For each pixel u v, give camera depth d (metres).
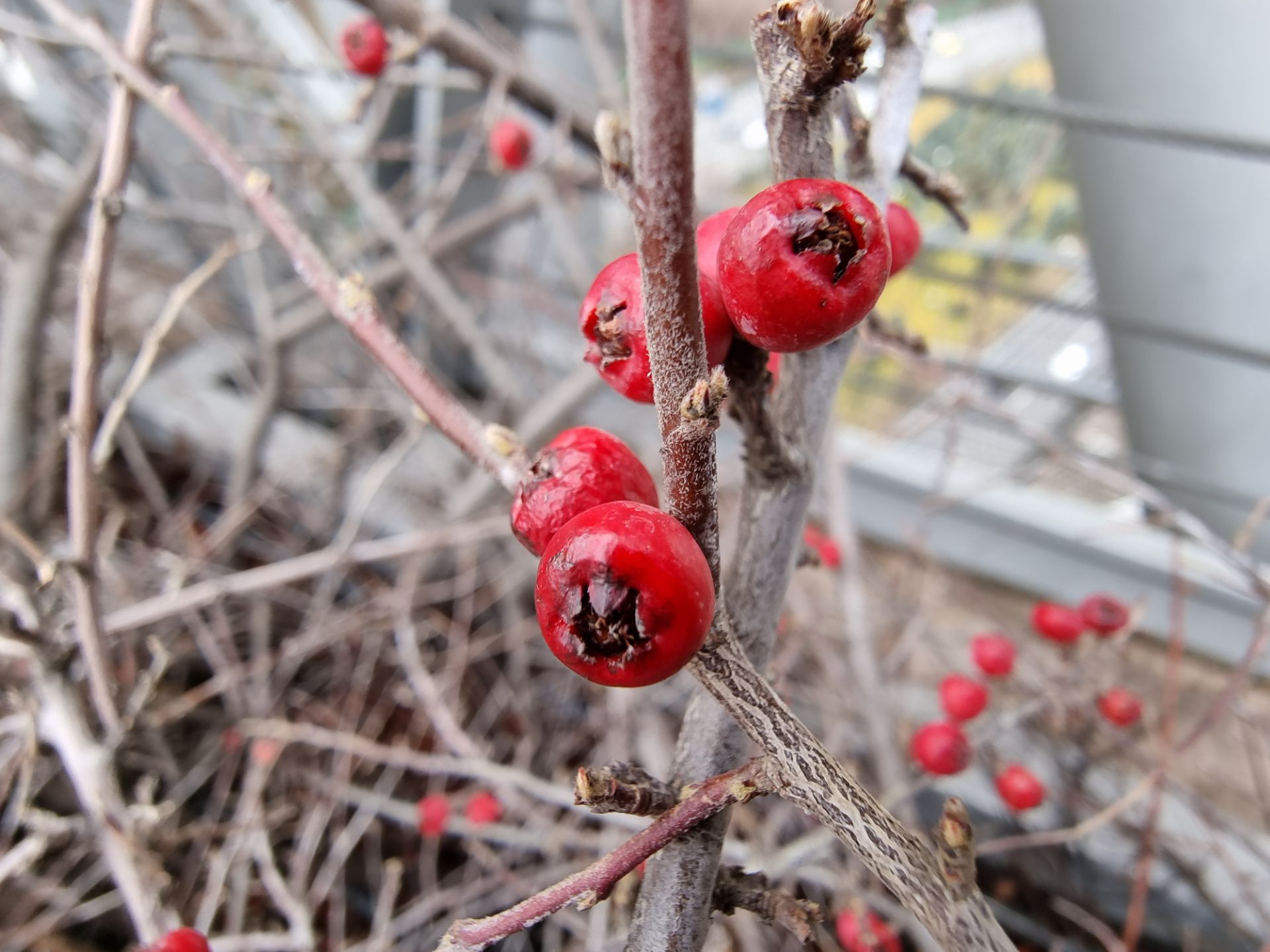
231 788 0.21
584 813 0.17
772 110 0.07
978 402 0.20
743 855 0.13
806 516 0.08
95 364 0.11
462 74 0.25
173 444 0.29
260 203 0.09
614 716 0.20
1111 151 0.23
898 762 0.17
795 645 0.20
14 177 0.32
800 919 0.07
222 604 0.22
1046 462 0.29
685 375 0.06
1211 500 0.26
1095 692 0.17
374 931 0.18
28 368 0.20
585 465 0.07
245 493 0.25
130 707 0.13
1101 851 0.18
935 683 0.22
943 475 0.23
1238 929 0.16
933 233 0.29
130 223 0.34
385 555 0.19
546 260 0.37
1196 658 0.25
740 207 0.07
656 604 0.05
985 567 0.29
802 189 0.06
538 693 0.23
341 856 0.18
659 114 0.05
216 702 0.23
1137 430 0.26
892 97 0.08
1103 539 0.27
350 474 0.28
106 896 0.17
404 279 0.31
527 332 0.32
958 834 0.06
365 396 0.30
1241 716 0.18
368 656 0.23
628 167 0.06
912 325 0.31
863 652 0.18
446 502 0.27
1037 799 0.15
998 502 0.28
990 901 0.17
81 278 0.11
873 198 0.08
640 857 0.06
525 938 0.18
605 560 0.06
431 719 0.20
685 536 0.06
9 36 0.23
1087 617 0.17
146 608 0.17
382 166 0.34
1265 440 0.24
